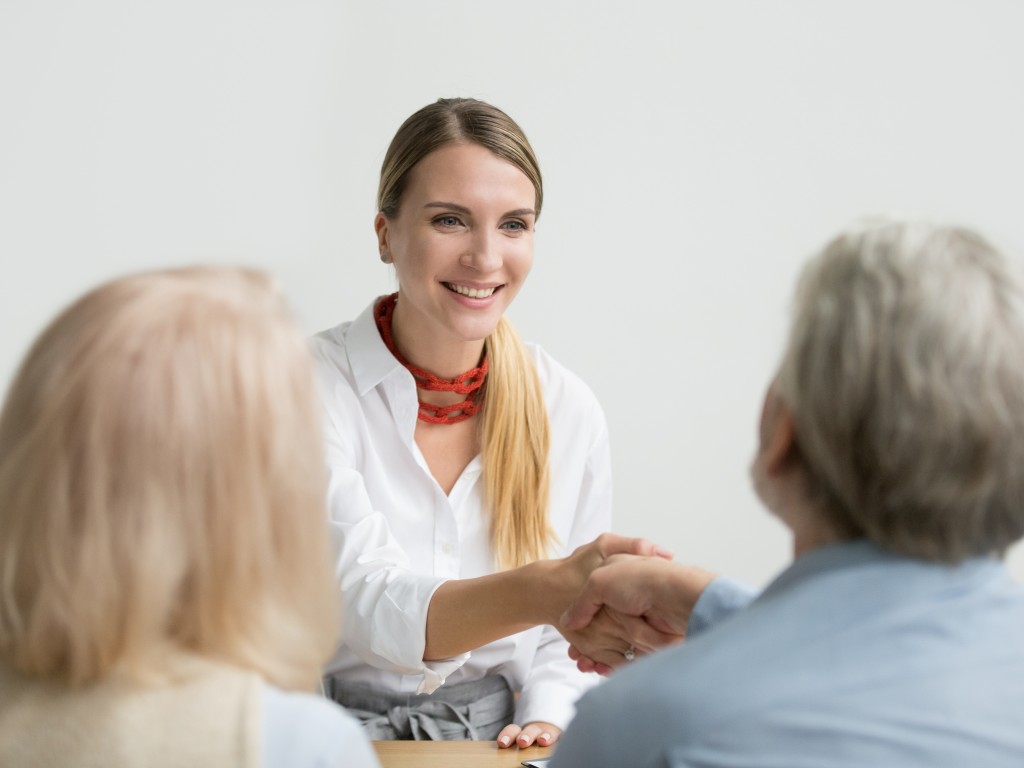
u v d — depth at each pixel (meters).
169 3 3.06
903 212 0.90
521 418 1.95
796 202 3.20
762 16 3.16
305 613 0.85
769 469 0.92
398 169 1.84
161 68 3.07
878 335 0.82
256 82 3.08
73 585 0.77
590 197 3.17
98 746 0.78
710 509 3.25
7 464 0.80
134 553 0.77
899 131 3.20
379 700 1.85
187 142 3.09
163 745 0.78
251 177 3.10
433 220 1.80
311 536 0.84
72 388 0.78
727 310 3.21
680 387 3.22
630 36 3.14
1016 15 3.17
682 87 3.16
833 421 0.84
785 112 3.19
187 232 3.11
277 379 0.82
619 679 0.88
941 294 0.82
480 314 1.84
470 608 1.59
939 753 0.78
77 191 3.09
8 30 3.04
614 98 3.15
